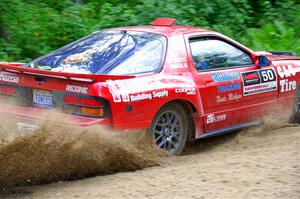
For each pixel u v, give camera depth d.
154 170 10.19
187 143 12.62
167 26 12.25
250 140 12.57
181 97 11.12
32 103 10.85
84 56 11.34
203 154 11.46
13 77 11.02
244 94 12.48
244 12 21.20
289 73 13.59
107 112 10.00
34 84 10.69
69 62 11.24
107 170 10.31
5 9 18.08
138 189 8.93
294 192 8.32
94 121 9.88
